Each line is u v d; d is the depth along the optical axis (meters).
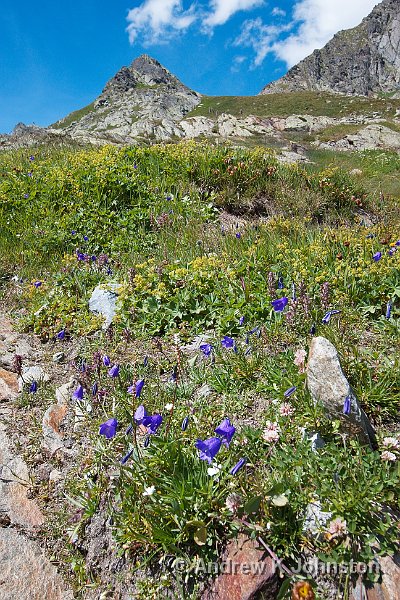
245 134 33.03
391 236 6.30
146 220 8.22
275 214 8.99
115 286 5.59
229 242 6.71
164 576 2.38
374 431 3.00
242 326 4.52
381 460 2.67
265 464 2.72
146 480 2.57
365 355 3.70
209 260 5.63
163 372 4.05
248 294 4.84
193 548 2.41
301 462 2.56
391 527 2.33
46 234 7.68
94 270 6.58
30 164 11.76
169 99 108.81
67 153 12.88
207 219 8.62
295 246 6.09
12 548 2.65
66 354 4.65
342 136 33.19
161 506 2.47
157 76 128.00
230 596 2.19
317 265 5.38
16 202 8.71
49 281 6.46
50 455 3.26
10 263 7.22
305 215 9.16
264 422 3.14
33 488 3.03
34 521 2.83
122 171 9.53
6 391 3.96
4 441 3.37
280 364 3.72
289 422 2.95
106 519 2.69
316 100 67.06
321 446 2.77
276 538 2.30
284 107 68.00
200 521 2.38
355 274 4.83
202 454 2.35
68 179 9.10
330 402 2.84
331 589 2.18
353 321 4.34
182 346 4.47
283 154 19.64
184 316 4.92
